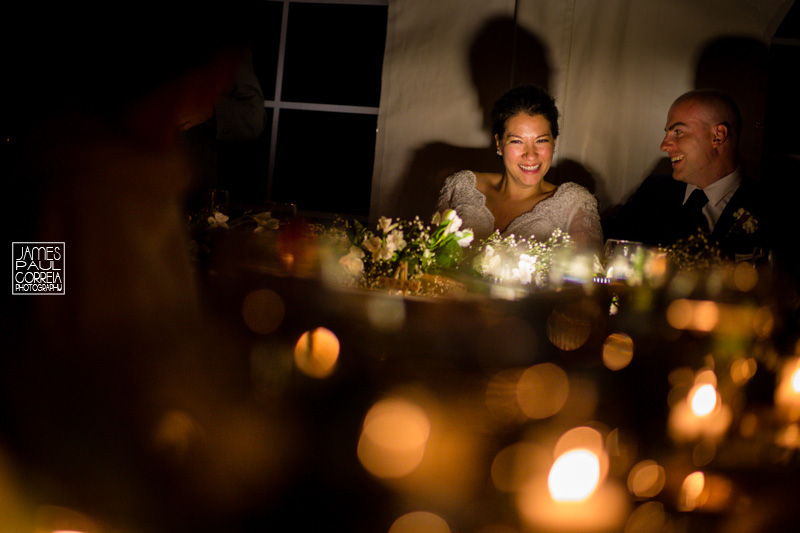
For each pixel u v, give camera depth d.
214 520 0.96
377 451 1.50
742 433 1.83
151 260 0.88
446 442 1.53
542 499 1.47
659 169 3.42
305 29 3.93
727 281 2.03
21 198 0.83
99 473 0.85
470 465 1.52
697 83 3.36
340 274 1.84
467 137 3.54
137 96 0.87
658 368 1.72
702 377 1.73
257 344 1.56
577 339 1.66
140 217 0.87
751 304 1.92
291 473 1.34
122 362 0.84
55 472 0.85
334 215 3.95
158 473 0.88
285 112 3.98
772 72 3.45
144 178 0.87
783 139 3.49
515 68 3.46
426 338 1.57
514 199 3.11
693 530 1.56
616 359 1.69
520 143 2.95
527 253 2.14
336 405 1.56
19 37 2.23
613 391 1.68
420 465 1.51
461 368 1.56
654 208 3.20
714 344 1.82
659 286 1.93
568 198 2.98
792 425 1.85
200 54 0.90
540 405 1.57
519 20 3.44
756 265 2.10
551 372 1.59
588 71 3.43
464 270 2.01
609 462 1.62
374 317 1.60
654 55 3.38
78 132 0.85
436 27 3.55
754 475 1.75
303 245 1.82
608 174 3.45
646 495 1.63
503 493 1.50
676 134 3.03
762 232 2.91
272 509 1.16
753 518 1.60
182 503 0.91
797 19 3.36
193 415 0.94
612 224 3.28
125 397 0.84
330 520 1.34
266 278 1.64
